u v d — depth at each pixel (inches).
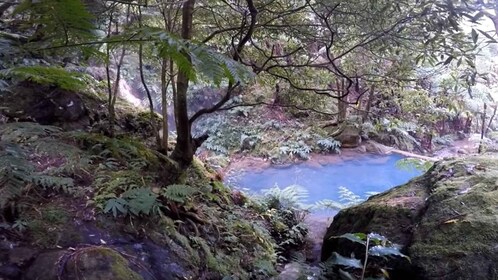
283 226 163.3
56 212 87.5
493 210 91.0
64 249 78.8
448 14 92.7
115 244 87.0
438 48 107.4
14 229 80.0
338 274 92.9
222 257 113.0
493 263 79.7
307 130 324.2
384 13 109.5
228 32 139.8
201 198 140.8
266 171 276.2
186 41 45.7
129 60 183.3
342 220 130.5
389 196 121.1
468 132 335.6
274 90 193.6
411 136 331.0
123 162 119.1
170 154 157.5
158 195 110.6
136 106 181.6
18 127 50.1
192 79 49.0
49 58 112.2
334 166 287.0
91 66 180.9
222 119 340.8
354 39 130.3
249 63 142.7
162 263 89.4
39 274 72.1
